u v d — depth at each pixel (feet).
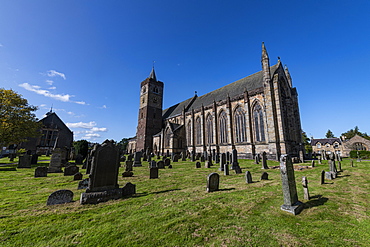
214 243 13.55
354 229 15.51
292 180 21.47
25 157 65.62
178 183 36.96
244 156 111.55
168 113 220.23
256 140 107.55
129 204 22.97
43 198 26.27
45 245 13.41
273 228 15.92
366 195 25.96
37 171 46.57
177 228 15.98
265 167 61.05
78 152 103.40
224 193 27.81
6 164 78.95
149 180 40.70
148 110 196.13
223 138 130.62
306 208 20.81
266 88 102.73
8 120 79.61
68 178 44.96
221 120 134.41
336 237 14.25
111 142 27.63
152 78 209.36
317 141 242.17
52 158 57.00
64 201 23.88
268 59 105.40
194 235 14.73
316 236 14.44
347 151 189.06
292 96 130.31
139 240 13.98
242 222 17.19
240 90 131.23
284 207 20.12
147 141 187.93
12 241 13.83
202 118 148.25
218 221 17.42
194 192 28.91
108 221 17.63
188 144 160.86
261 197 25.26
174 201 24.00
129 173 46.80
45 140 159.53
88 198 23.44
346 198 24.54
